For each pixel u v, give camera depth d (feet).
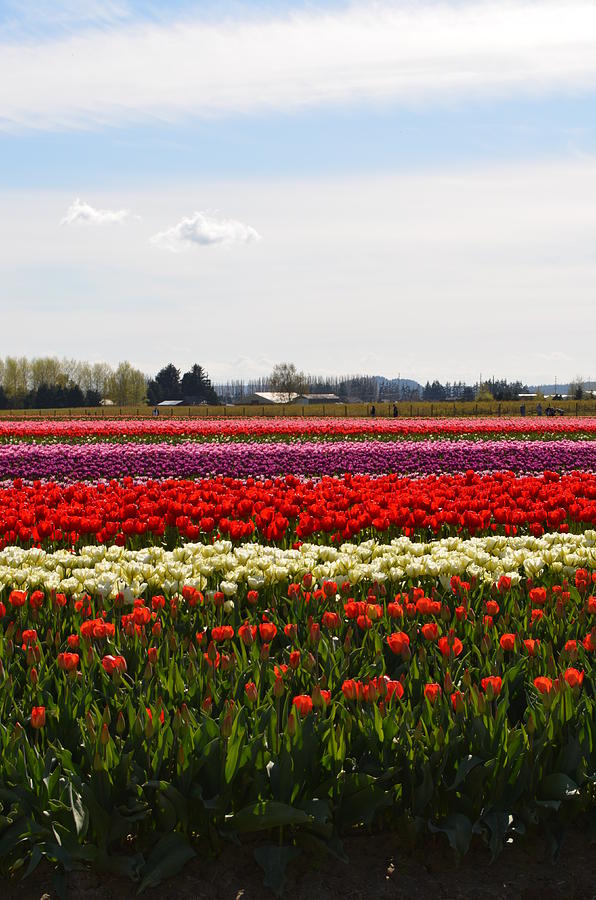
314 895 14.58
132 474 71.72
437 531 34.40
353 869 15.20
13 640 20.92
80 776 15.07
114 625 20.85
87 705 16.90
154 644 20.30
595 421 160.76
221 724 15.08
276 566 24.77
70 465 73.05
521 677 18.54
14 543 32.78
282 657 20.33
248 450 83.15
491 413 275.59
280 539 33.58
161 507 34.86
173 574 24.67
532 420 173.58
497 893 14.61
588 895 14.66
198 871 15.11
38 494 42.09
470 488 43.16
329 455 79.05
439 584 26.09
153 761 14.94
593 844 15.88
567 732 16.02
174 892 14.58
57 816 14.55
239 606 23.09
